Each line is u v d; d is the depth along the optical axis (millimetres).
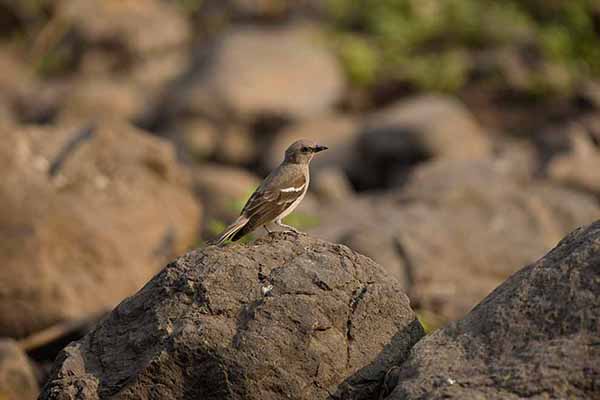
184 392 8539
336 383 8586
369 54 29750
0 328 15172
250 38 29281
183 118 26625
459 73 29250
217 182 21891
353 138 25344
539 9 31781
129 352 8836
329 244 9359
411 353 8422
